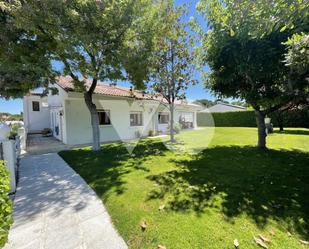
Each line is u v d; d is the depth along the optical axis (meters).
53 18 5.48
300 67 3.54
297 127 18.55
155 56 9.16
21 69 5.96
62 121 12.00
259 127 8.09
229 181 4.29
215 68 7.04
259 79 6.31
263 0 2.53
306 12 2.36
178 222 2.72
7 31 6.05
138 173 5.10
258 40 5.02
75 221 2.89
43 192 4.03
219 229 2.53
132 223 2.75
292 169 5.10
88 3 5.67
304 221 2.67
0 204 1.75
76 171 5.59
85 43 5.85
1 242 1.53
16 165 5.63
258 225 2.60
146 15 7.12
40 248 2.30
